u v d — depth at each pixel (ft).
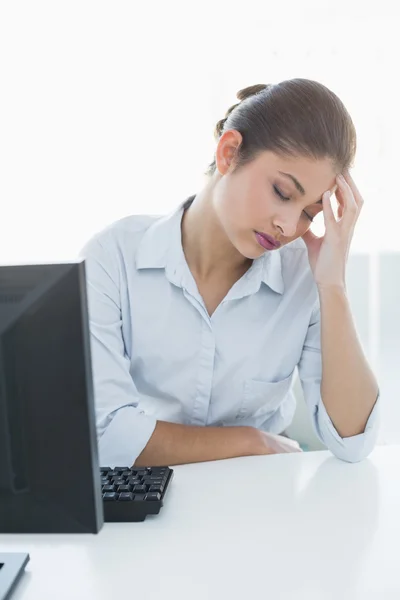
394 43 8.11
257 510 2.84
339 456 3.52
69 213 8.75
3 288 1.90
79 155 8.63
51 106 8.52
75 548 2.54
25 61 8.41
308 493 3.03
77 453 1.99
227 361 4.06
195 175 8.61
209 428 3.67
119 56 8.41
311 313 4.13
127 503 2.73
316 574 2.31
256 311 4.07
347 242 3.72
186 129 8.54
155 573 2.34
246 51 8.34
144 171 8.64
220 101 8.45
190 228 4.00
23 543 2.59
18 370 1.94
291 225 3.35
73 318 1.90
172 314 4.01
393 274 8.19
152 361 4.10
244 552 2.47
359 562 2.38
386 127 8.23
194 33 8.34
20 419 1.97
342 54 8.22
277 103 3.28
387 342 8.30
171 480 3.11
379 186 8.30
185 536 2.61
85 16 8.32
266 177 3.31
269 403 4.33
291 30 8.25
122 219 4.26
